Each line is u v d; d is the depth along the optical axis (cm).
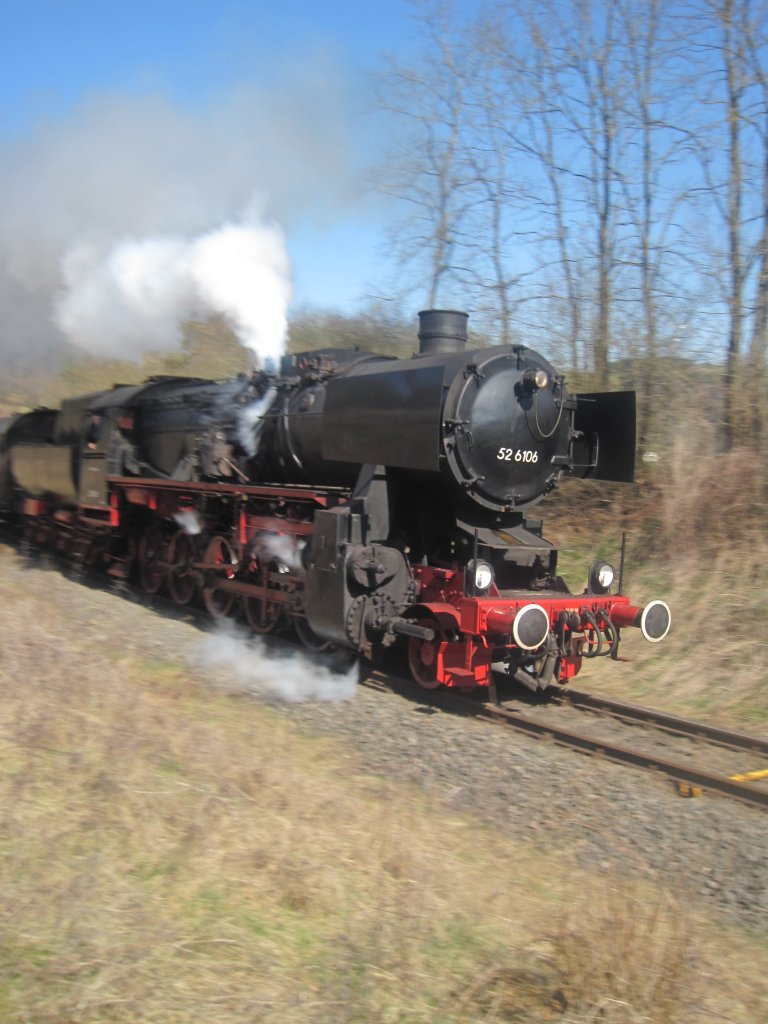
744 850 484
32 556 1556
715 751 659
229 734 616
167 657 834
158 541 1187
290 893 380
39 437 1597
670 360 1249
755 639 854
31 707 554
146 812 434
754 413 1110
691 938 370
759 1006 346
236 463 998
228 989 308
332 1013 301
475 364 729
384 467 772
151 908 352
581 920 374
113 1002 290
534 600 702
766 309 1139
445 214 1619
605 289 1341
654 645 905
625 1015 314
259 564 938
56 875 365
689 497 1043
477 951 358
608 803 538
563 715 733
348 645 756
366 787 550
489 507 752
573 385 1356
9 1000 286
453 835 488
